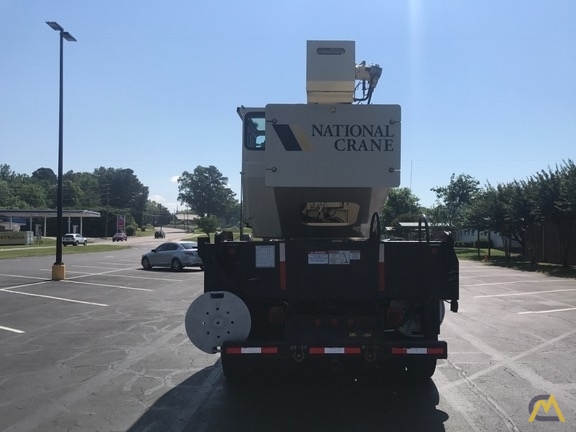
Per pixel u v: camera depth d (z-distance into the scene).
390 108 6.11
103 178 175.62
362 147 6.11
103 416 5.62
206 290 6.01
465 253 46.78
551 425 5.30
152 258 28.62
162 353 8.60
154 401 6.14
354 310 6.15
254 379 7.06
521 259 37.09
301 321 5.96
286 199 6.66
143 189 176.75
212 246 6.04
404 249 5.97
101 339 9.74
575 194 25.05
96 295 16.78
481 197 42.34
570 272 25.28
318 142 6.12
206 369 7.61
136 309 13.67
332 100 6.57
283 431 5.18
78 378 7.10
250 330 5.99
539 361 8.00
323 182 6.11
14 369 7.56
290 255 6.01
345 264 5.98
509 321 11.76
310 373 7.29
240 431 5.18
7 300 15.48
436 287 5.94
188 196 168.00
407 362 6.60
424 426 5.29
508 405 5.93
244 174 7.43
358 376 7.15
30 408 5.87
